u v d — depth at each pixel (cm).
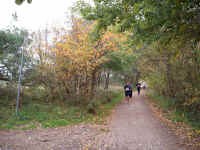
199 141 734
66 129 929
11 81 1351
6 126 921
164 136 809
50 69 1491
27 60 1397
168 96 1688
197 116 1112
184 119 1119
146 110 1560
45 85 1513
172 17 557
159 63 1639
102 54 1402
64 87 1498
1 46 1277
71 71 1409
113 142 728
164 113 1395
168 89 1628
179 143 712
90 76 1466
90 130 914
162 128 954
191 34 599
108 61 1568
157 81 1839
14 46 1340
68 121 1084
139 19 629
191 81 1157
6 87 1359
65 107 1359
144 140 752
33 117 1092
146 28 645
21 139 757
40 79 1485
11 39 1307
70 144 705
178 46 695
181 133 857
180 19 564
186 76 1188
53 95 1508
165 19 572
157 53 1493
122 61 1684
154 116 1295
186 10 552
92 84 1488
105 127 975
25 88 1458
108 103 1930
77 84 1470
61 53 1366
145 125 1020
